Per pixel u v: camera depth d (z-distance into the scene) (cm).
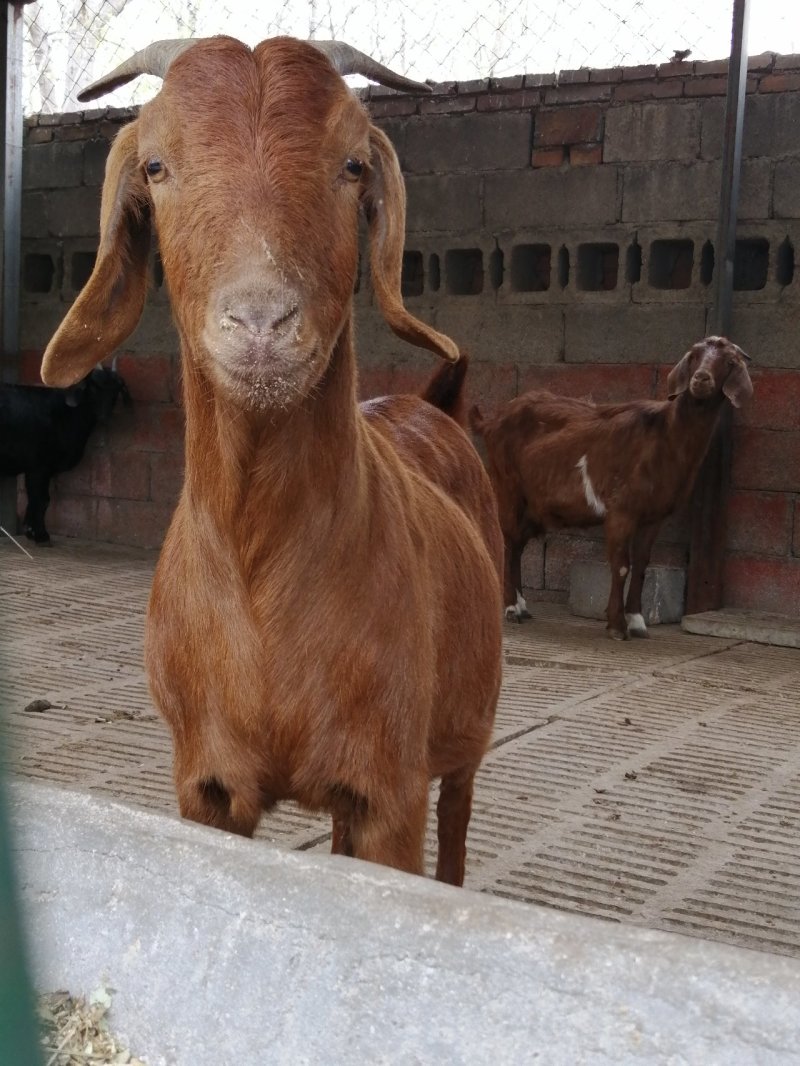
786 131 732
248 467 213
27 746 457
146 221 242
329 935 164
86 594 776
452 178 838
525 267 838
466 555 285
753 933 320
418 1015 157
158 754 453
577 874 357
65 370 241
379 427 313
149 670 246
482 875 354
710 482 745
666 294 775
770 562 749
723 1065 140
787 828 399
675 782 443
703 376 659
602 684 592
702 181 761
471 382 843
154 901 179
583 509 723
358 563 225
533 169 812
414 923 159
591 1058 147
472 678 283
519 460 754
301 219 194
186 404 226
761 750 487
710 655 674
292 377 186
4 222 949
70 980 183
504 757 467
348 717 225
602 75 785
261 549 218
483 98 823
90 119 973
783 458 741
